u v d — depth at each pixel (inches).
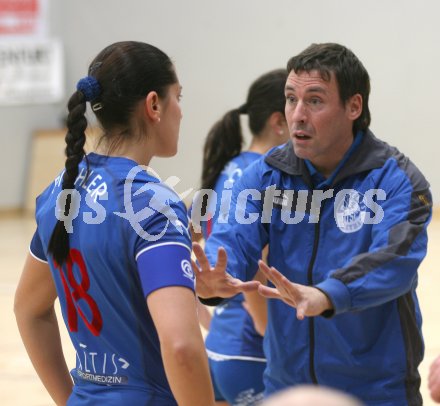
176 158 1338.6
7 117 1349.7
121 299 213.0
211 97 1337.4
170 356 198.7
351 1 1275.8
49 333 251.1
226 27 1323.8
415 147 1283.2
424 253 264.2
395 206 267.0
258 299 334.3
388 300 257.1
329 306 244.8
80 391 224.7
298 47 1309.1
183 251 208.7
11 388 560.7
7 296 813.9
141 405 212.5
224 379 378.3
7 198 1359.5
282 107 387.5
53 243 220.5
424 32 1264.8
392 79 1274.6
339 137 275.4
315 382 280.1
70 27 1362.0
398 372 273.7
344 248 275.7
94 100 225.6
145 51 227.3
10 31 1338.6
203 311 429.7
